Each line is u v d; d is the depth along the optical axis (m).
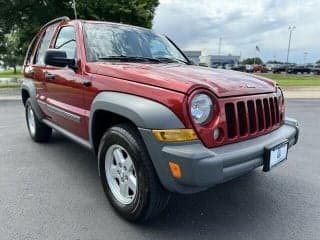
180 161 2.53
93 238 2.82
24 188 3.81
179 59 4.48
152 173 2.77
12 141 5.82
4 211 3.26
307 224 3.07
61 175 4.23
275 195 3.70
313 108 11.26
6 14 20.38
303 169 4.57
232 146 2.79
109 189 3.27
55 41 4.65
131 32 4.34
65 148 5.39
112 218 3.15
